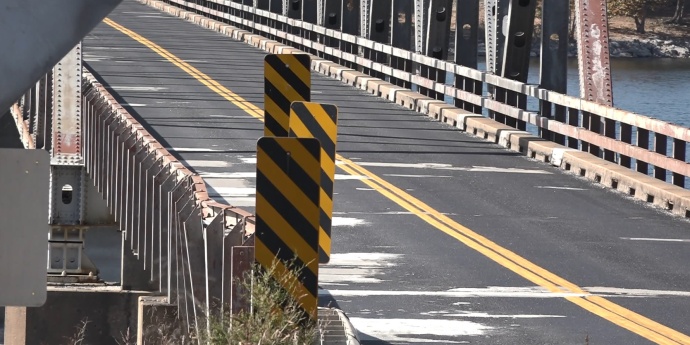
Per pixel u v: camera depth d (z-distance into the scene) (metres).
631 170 51.66
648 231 42.19
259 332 21.17
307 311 22.95
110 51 106.81
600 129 56.88
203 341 23.19
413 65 90.06
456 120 69.56
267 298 21.97
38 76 11.31
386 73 86.06
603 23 56.88
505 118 66.94
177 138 59.44
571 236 40.88
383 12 92.50
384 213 43.94
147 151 43.72
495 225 42.38
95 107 56.38
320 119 29.39
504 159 58.53
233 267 24.45
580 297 32.38
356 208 44.72
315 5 110.69
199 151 55.72
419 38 80.75
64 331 57.22
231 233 26.30
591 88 56.78
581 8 56.91
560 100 58.44
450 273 34.88
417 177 52.12
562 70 61.84
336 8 104.12
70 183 59.53
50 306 57.16
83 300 57.00
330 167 29.12
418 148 60.59
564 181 52.72
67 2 11.26
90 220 59.88
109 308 57.34
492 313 30.42
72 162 59.50
